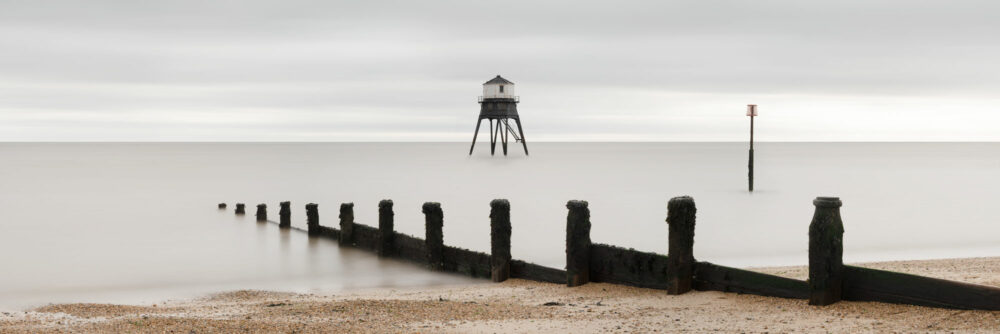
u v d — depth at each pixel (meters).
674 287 13.32
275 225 34.78
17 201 51.06
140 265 24.33
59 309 15.30
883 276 10.91
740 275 12.73
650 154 196.00
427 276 19.62
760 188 65.25
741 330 10.44
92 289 20.16
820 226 11.21
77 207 46.47
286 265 23.17
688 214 13.27
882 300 10.94
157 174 88.62
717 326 10.77
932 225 38.16
